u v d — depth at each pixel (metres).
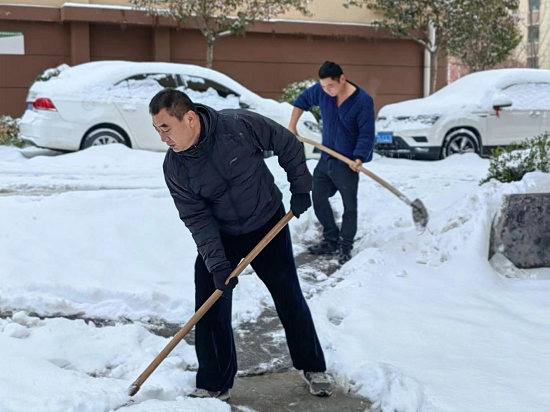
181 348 3.92
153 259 5.39
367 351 3.80
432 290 4.83
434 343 3.88
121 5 15.58
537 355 3.69
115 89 10.92
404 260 5.41
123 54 16.02
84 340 3.88
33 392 3.07
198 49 16.53
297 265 5.81
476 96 12.84
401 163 12.23
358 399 3.42
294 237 6.50
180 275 5.19
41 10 15.02
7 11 14.77
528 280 5.14
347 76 18.20
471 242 5.24
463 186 7.83
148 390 3.21
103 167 9.92
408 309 4.44
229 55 16.89
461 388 3.29
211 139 2.99
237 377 3.69
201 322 3.30
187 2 14.34
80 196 6.52
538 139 6.59
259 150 3.17
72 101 10.58
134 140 10.99
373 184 8.98
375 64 18.45
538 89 13.16
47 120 10.48
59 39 15.45
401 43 18.64
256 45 17.12
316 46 17.73
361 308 4.47
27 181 8.64
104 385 3.22
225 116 3.11
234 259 3.41
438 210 6.57
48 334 3.87
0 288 4.51
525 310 4.45
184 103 2.85
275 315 4.62
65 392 3.11
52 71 13.66
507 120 12.73
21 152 11.55
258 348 4.07
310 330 3.44
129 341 3.87
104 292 4.61
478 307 4.47
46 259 5.06
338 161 5.87
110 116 10.79
